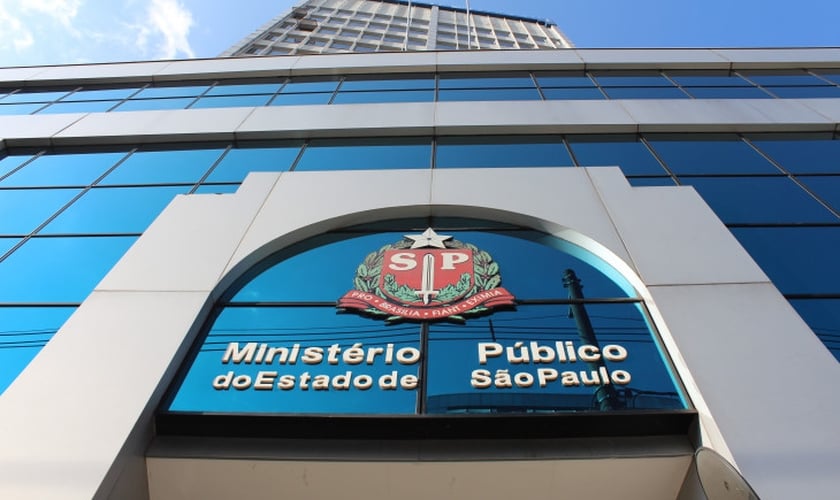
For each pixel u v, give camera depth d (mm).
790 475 4629
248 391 5926
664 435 5461
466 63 15273
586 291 7207
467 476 5344
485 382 5918
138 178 11008
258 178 9703
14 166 11672
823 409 5191
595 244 7723
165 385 5883
